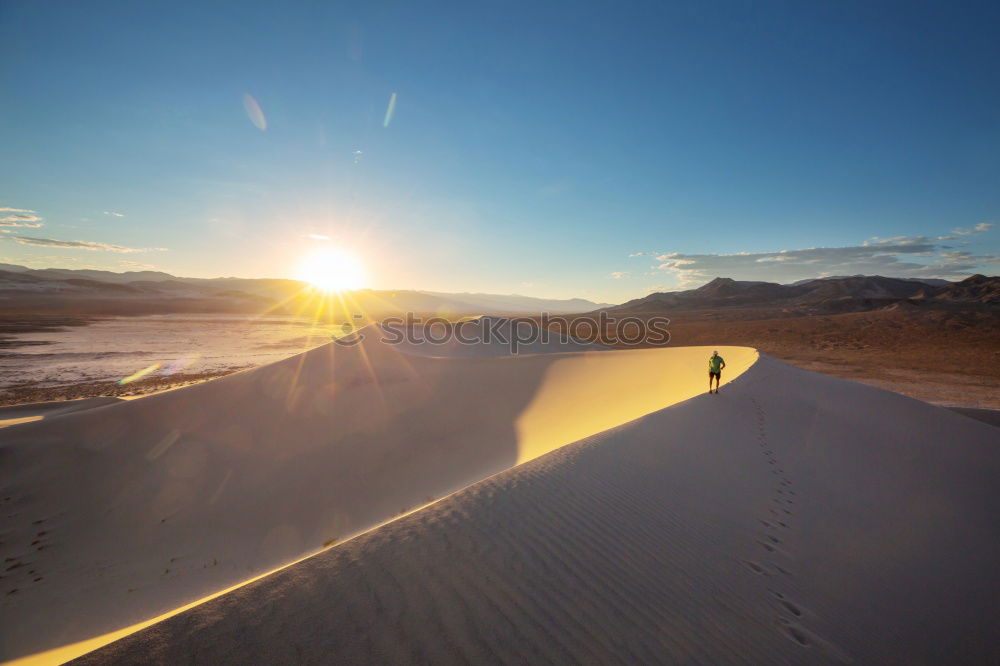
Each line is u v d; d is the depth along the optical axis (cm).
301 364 2100
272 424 1557
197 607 282
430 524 418
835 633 351
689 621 327
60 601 761
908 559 516
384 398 1845
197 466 1297
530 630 287
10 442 1318
